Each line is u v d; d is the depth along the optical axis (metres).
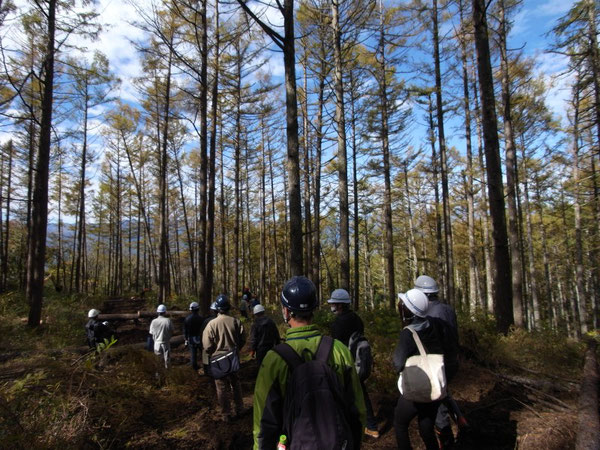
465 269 31.33
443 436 3.15
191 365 7.05
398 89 15.49
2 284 22.47
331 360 1.73
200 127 12.03
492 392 4.77
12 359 6.67
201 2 11.70
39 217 10.09
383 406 4.68
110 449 3.81
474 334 6.75
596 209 13.57
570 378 5.18
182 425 4.58
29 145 19.23
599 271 18.39
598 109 10.86
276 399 1.68
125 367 5.66
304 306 1.85
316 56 10.73
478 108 15.50
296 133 6.16
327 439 1.50
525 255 26.59
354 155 19.08
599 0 9.95
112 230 37.03
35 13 10.10
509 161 11.73
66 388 4.43
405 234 32.41
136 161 26.77
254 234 39.56
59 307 13.49
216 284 41.06
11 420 3.39
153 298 20.47
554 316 26.09
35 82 12.76
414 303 3.03
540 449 3.22
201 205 12.02
